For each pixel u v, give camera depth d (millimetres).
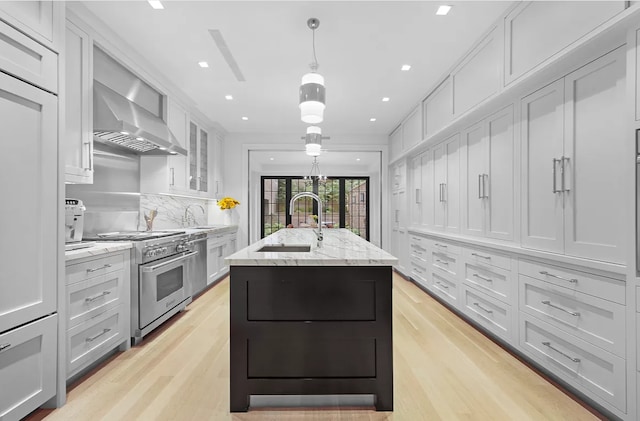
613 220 1793
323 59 3371
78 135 2504
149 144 3393
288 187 10086
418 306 4027
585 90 1998
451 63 3457
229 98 4523
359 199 10219
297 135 6484
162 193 3984
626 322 1678
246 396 1898
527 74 2316
